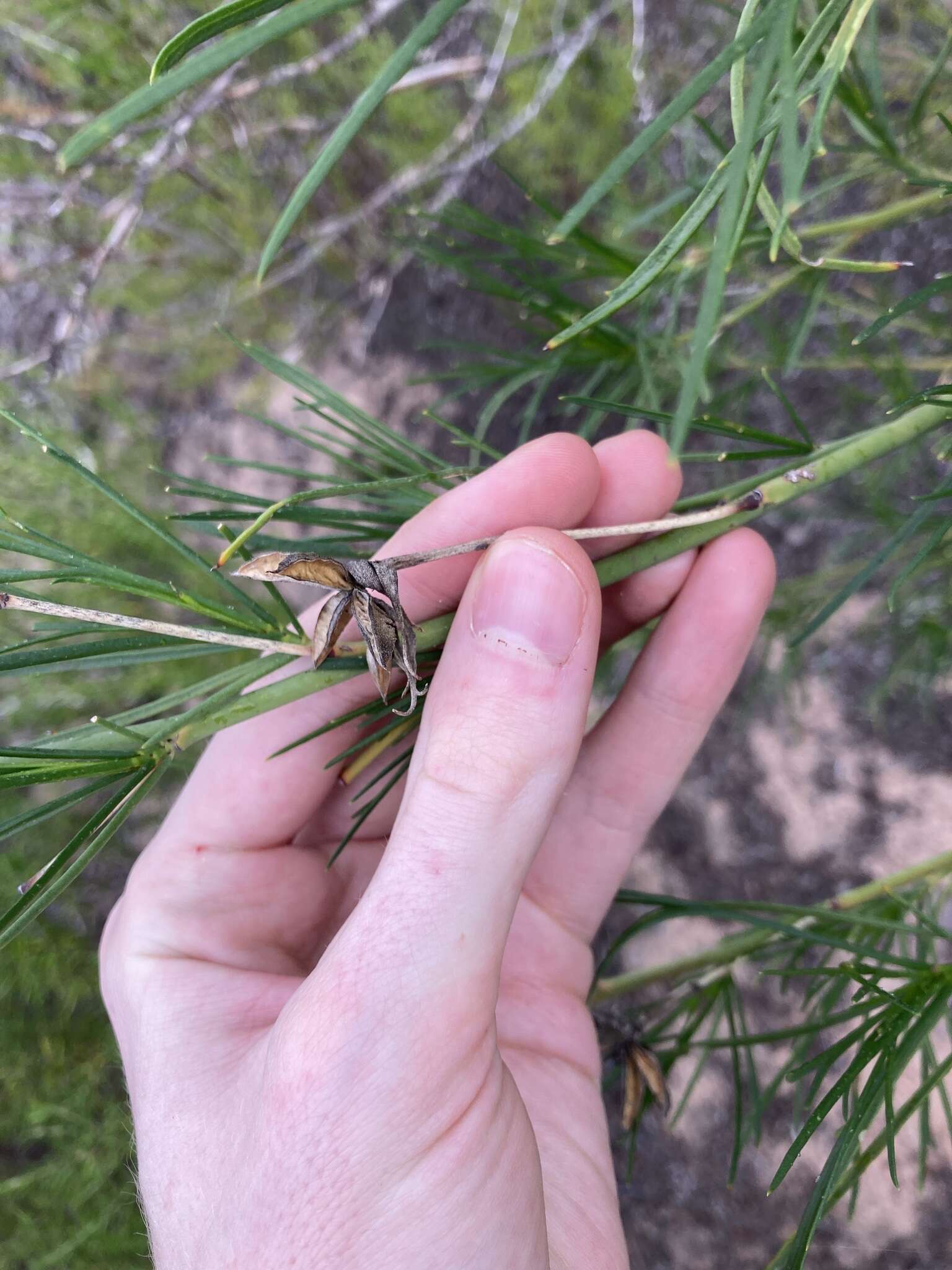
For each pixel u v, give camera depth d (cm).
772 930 18
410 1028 13
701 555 19
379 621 12
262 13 7
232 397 41
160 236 37
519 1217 14
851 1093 33
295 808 19
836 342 27
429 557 13
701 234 20
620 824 20
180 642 13
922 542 25
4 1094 37
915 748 33
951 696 32
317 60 27
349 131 7
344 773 17
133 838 39
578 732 14
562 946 20
